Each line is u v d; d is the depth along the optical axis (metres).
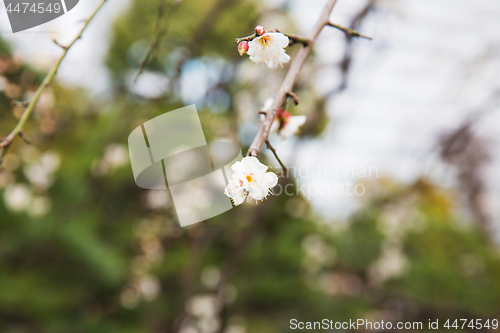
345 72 2.79
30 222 3.32
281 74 3.73
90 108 4.15
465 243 5.96
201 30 3.43
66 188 3.60
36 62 2.32
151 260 4.71
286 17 3.59
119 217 4.45
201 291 4.46
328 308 5.23
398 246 5.74
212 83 3.88
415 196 5.96
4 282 3.23
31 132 3.16
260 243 5.02
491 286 5.61
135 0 4.02
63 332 3.41
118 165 3.92
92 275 3.56
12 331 3.29
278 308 5.27
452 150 5.29
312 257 5.36
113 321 3.95
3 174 3.15
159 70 3.55
